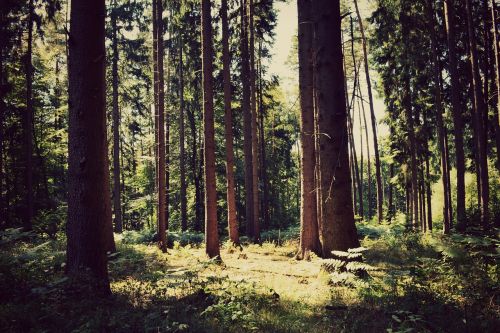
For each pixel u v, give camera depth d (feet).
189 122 111.96
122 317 17.66
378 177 85.71
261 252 51.98
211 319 18.86
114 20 88.38
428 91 78.64
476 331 16.53
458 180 55.31
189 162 118.32
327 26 28.04
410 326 17.15
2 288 20.04
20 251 38.19
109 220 44.32
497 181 78.84
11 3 63.16
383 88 87.25
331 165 27.76
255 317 19.20
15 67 78.89
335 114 27.81
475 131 70.28
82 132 21.83
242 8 68.85
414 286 21.81
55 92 96.53
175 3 56.70
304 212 45.21
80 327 16.20
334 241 27.55
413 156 81.51
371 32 78.38
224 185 112.68
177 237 76.64
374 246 48.60
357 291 23.56
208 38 43.50
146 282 27.43
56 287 20.10
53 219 62.13
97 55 22.21
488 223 55.01
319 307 21.29
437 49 70.23
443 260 28.30
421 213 98.17
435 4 69.21
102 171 22.57
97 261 21.93
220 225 112.27
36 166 86.07
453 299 20.40
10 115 79.82
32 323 16.66
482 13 66.33
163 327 16.75
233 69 84.58
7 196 78.74
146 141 117.08
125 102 100.12
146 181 127.03
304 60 45.24
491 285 21.89
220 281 24.50
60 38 88.84
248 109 78.48
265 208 102.58
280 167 135.95
